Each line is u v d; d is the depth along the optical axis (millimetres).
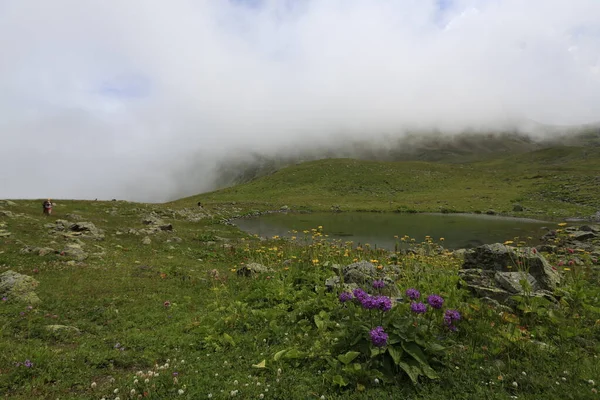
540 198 82812
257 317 10367
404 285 12508
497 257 13953
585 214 60219
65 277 15453
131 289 14727
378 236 44594
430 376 6344
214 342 8828
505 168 187000
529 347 7383
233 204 90375
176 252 25766
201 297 14203
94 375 7340
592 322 8898
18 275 13648
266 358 7820
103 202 54344
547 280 11953
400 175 135875
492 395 5969
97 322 10930
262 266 19000
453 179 130625
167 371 7359
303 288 12586
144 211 50062
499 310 9453
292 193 121812
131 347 8891
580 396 5715
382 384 6461
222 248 29250
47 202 35938
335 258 18656
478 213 74625
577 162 166500
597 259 18188
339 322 8656
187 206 77000
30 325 9922
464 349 7477
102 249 23031
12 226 26156
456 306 9172
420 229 50906
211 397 6348
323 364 7320
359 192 118250
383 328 7145
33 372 7148
